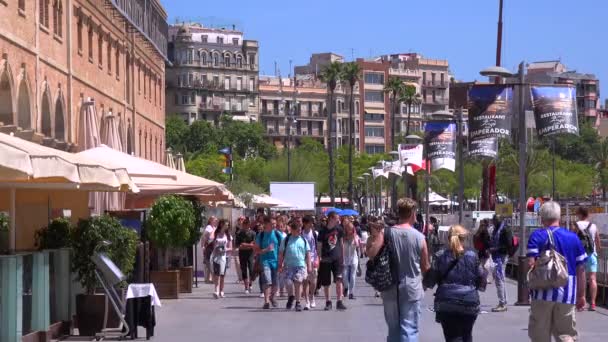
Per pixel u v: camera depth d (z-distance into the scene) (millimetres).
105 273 24609
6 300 21391
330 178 172125
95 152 39344
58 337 24891
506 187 148625
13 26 41531
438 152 55156
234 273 60656
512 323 29172
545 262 17219
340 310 34094
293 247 33969
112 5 63062
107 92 62969
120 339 25078
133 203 47281
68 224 25984
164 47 90000
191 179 41188
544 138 37781
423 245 18406
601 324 28172
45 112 48125
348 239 38875
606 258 33969
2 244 28562
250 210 110938
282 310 34281
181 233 38875
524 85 35250
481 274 17766
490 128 37031
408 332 18250
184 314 32906
